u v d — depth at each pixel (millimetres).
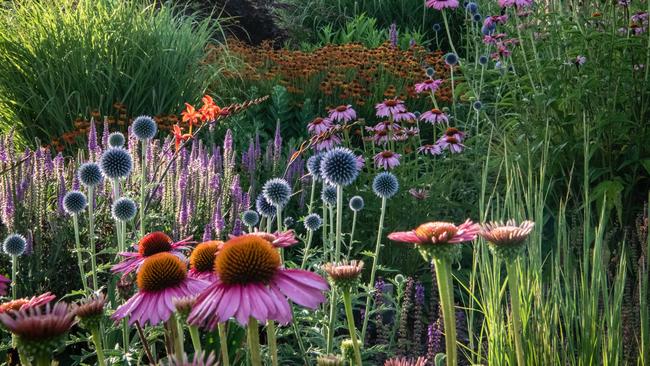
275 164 5715
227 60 9211
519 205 3002
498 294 2830
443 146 5820
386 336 3777
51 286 4039
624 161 5328
